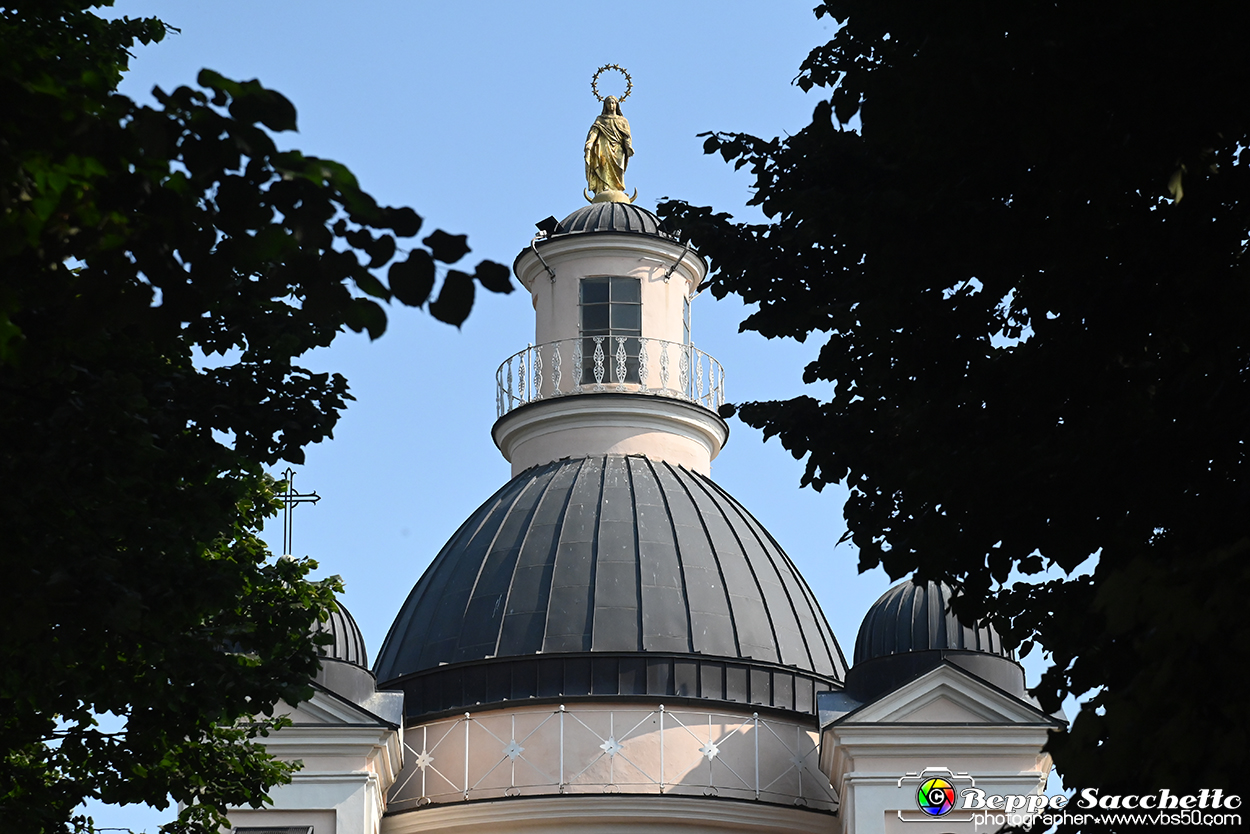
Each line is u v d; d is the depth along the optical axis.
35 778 41.69
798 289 39.12
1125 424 31.91
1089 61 28.83
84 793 43.22
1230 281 30.33
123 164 24.20
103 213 24.62
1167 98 28.78
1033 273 33.88
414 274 23.58
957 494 34.22
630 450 90.88
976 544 35.00
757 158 39.19
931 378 36.06
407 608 88.00
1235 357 30.39
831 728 74.62
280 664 42.25
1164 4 28.17
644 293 96.00
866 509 39.09
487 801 77.00
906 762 74.44
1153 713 25.27
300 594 46.09
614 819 76.56
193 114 22.97
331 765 74.19
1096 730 26.06
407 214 23.61
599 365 94.62
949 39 30.02
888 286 34.78
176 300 25.36
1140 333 32.41
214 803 46.12
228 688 40.31
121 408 35.25
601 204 101.00
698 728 78.69
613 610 80.75
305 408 39.28
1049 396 34.00
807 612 85.38
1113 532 32.28
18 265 26.39
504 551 84.44
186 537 37.75
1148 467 31.34
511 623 81.06
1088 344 33.06
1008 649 37.22
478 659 80.12
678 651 79.75
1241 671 24.42
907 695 75.25
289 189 23.44
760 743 79.12
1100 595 26.22
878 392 38.81
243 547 47.50
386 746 75.06
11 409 34.88
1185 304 31.52
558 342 94.75
